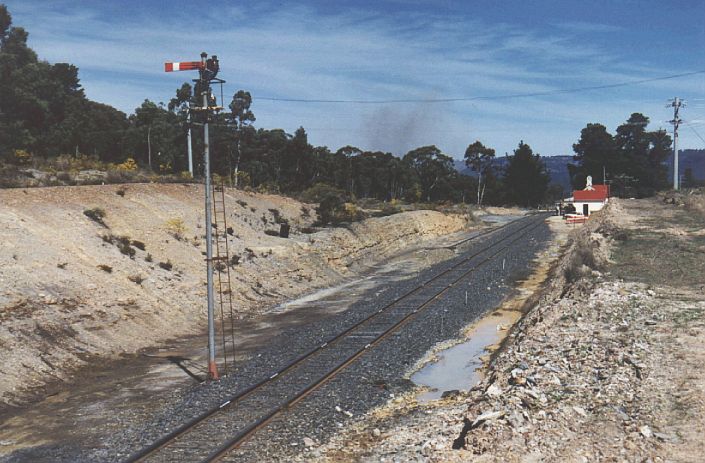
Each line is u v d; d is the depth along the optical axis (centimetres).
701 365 1630
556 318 2322
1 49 7812
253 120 9625
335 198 6062
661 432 1233
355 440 1430
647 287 2767
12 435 1591
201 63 1928
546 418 1314
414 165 13875
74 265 2706
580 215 8856
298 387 1831
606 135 14062
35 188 3328
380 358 2177
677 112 8469
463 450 1209
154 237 3456
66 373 2102
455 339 2536
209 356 2016
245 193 5391
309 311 3272
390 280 4391
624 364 1666
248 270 3744
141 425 1591
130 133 7719
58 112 7844
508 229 7688
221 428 1513
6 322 2138
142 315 2697
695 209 6556
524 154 15250
